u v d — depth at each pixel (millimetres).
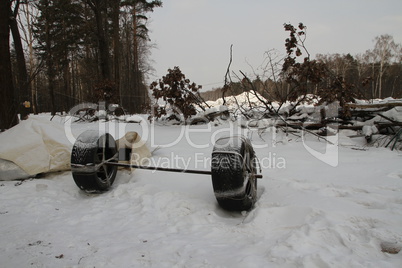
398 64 47281
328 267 1879
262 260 2062
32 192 3781
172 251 2314
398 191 3299
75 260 2162
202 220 3016
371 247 2100
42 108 40188
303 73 7965
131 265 2100
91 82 30578
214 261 2121
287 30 8102
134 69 35281
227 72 9875
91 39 24234
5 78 6992
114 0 18859
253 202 3281
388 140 6219
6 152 4086
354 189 3438
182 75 10156
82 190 3857
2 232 2648
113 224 2916
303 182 3850
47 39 12180
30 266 2078
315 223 2467
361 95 8531
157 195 3557
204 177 4230
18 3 8539
